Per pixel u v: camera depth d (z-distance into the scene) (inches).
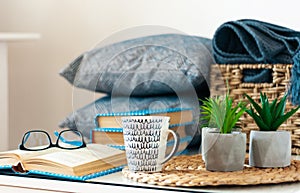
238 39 54.0
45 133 49.0
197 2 65.6
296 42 52.2
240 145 41.8
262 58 51.6
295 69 50.8
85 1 72.3
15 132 76.6
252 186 39.2
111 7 70.8
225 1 64.1
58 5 73.9
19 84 76.2
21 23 76.0
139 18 69.1
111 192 38.5
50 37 74.4
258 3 62.5
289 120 52.3
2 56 66.4
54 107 74.5
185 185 37.9
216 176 39.3
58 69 74.0
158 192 37.1
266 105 44.2
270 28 54.6
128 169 42.8
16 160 43.5
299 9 60.5
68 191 40.0
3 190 42.4
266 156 43.2
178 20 66.8
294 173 41.1
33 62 75.4
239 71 53.4
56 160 41.7
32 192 41.3
